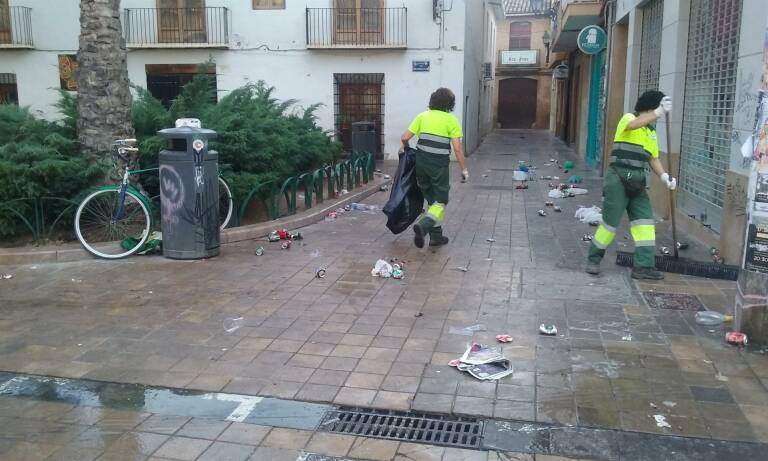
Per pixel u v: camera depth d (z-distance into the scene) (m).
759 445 3.56
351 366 4.59
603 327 5.26
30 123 8.23
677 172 9.45
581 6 16.11
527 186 13.60
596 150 17.39
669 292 6.14
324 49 20.16
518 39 41.28
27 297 6.08
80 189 7.88
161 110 9.47
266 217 9.55
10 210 7.37
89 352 4.84
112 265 7.14
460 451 3.57
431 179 7.72
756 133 4.71
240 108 10.31
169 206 7.27
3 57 21.09
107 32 8.12
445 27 19.77
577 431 3.73
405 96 20.31
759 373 4.43
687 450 3.52
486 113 32.88
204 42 20.45
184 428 3.80
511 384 4.29
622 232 8.98
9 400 4.12
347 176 12.30
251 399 4.14
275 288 6.33
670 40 9.48
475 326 5.29
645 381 4.31
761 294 4.79
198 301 5.95
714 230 7.91
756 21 6.40
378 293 6.18
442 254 7.67
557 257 7.50
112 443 3.63
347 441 3.67
